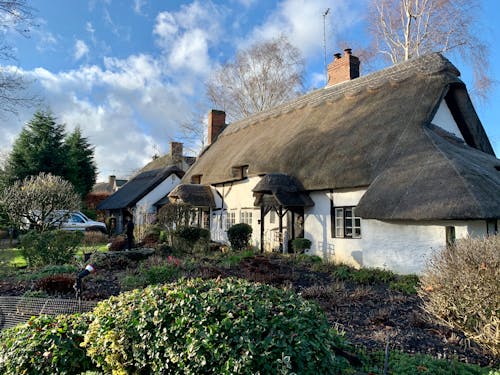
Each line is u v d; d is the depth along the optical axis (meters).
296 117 18.78
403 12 25.41
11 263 11.75
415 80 14.02
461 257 4.88
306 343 3.12
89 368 4.00
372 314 6.46
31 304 6.09
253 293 3.65
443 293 5.03
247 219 18.33
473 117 14.95
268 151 16.95
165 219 14.82
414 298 7.73
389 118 13.08
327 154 13.71
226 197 20.38
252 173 16.88
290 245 15.00
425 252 10.01
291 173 14.63
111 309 3.90
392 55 26.95
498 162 12.78
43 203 16.64
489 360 4.58
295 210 15.21
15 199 16.33
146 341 3.41
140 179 32.38
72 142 33.78
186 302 3.48
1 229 22.52
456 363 4.30
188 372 3.10
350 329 5.66
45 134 29.56
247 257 11.91
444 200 9.04
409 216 9.47
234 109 35.25
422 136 11.47
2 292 7.88
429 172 10.02
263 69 34.03
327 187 12.95
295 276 9.77
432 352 4.80
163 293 3.82
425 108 12.47
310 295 7.71
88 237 20.52
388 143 12.08
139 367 3.44
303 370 3.00
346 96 16.42
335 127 14.89
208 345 3.06
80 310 5.73
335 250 13.20
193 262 10.77
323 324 3.57
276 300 3.63
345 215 13.06
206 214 22.44
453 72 13.63
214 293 3.59
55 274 9.16
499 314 4.46
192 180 23.84
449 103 14.74
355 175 12.02
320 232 13.93
